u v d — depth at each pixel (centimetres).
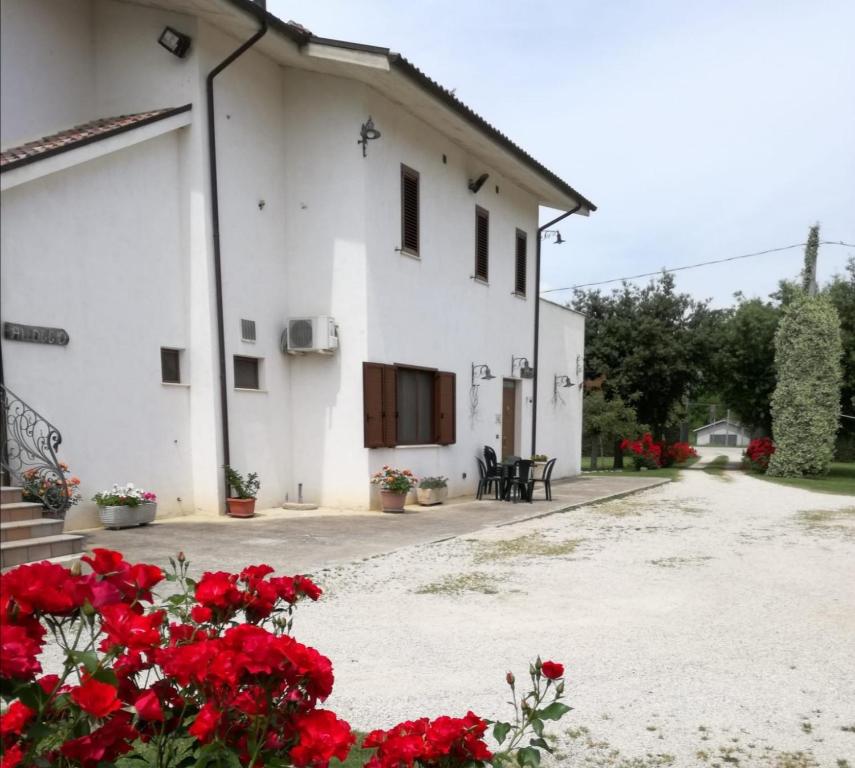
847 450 3316
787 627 521
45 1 934
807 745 333
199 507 1005
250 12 954
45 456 763
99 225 869
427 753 175
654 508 1271
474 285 1482
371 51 1029
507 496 1359
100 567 186
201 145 983
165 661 171
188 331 1000
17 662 146
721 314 2881
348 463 1139
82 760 166
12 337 764
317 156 1148
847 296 2547
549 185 1666
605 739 337
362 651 452
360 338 1127
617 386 2880
